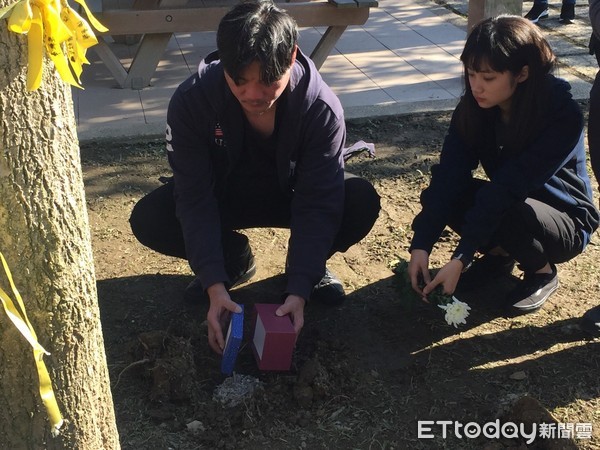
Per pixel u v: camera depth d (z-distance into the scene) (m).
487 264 3.33
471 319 3.15
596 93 2.96
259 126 2.70
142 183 4.21
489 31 2.66
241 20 2.26
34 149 1.69
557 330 3.09
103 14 5.02
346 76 5.56
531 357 2.95
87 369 1.92
